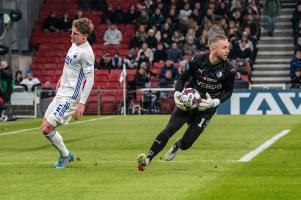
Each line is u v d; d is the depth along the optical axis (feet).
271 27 261.44
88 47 84.28
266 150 104.73
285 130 147.13
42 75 261.44
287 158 93.35
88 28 83.76
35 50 272.31
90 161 92.53
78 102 85.30
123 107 230.07
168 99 228.43
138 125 169.17
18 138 135.13
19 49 265.75
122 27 273.33
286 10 272.51
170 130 77.25
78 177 76.69
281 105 212.23
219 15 257.96
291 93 211.41
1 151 109.19
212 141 120.98
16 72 241.55
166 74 232.94
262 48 262.47
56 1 285.84
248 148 108.27
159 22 262.26
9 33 221.25
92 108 235.20
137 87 232.53
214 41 77.46
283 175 76.64
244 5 257.75
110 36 266.16
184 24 255.29
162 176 76.79
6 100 204.23
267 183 70.90
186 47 246.06
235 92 213.87
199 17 259.60
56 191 67.26
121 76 222.48
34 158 97.91
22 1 269.03
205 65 78.33
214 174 77.97
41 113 227.20
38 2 283.38
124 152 105.40
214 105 77.71
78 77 84.58
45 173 80.38
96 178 75.82
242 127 156.87
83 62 83.97
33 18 277.64
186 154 99.50
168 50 247.50
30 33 274.36
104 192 66.33
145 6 269.85
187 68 78.84
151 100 227.81
